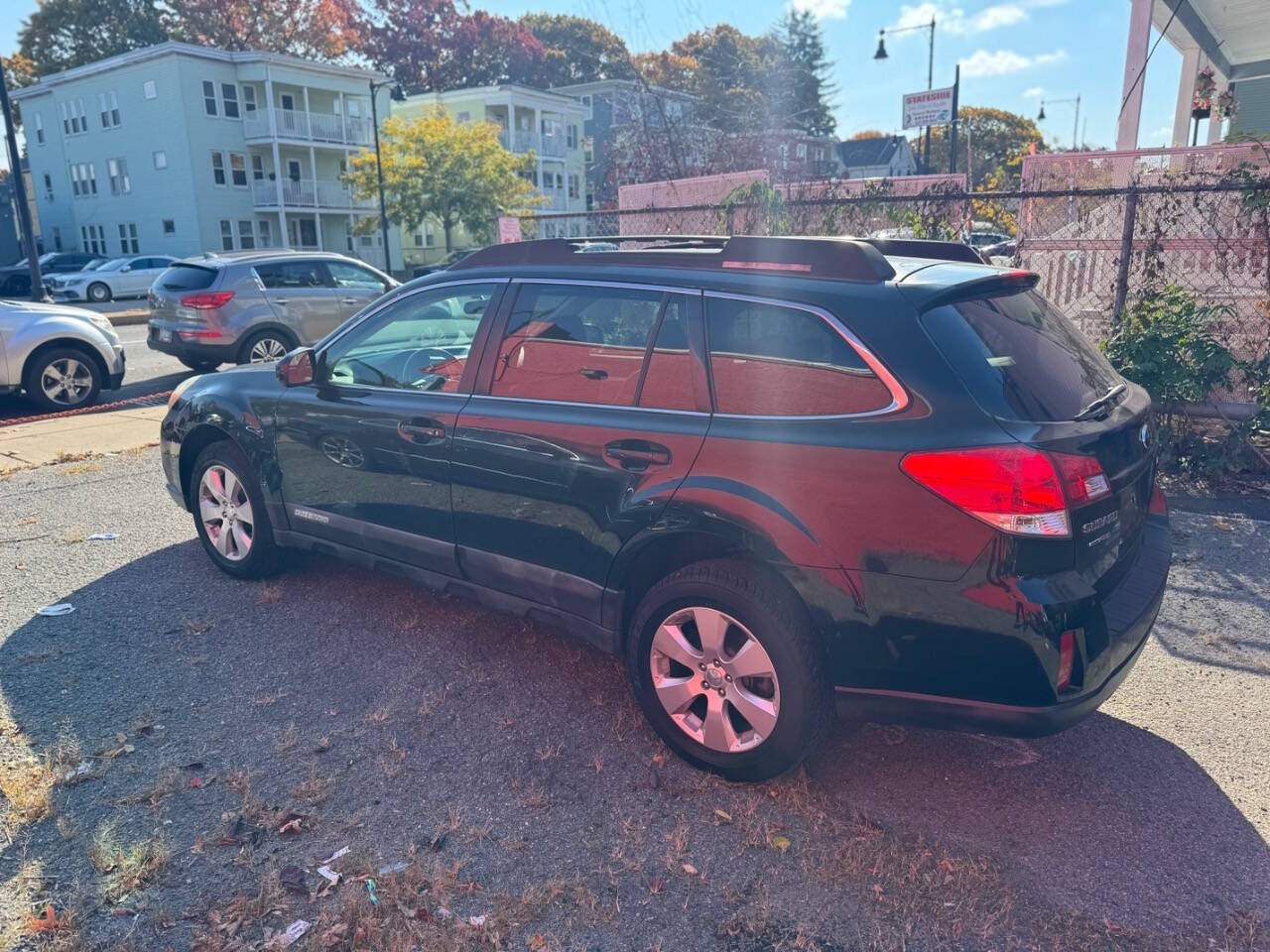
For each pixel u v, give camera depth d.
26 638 4.44
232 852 2.92
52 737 3.58
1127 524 3.09
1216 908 2.66
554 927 2.61
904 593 2.83
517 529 3.73
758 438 3.08
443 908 2.68
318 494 4.53
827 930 2.59
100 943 2.55
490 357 3.89
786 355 3.12
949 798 3.20
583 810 3.13
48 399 10.31
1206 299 7.45
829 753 3.48
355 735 3.59
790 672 3.02
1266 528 5.79
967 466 2.71
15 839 2.99
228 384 4.98
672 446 3.25
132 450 8.34
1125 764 3.40
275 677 4.05
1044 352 3.17
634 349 3.47
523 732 3.61
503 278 3.95
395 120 38.91
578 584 3.59
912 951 2.51
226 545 5.11
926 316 2.96
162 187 39.12
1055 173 9.41
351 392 4.36
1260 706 3.77
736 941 2.55
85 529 6.10
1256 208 7.11
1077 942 2.53
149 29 59.31
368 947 2.53
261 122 39.19
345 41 67.62
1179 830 3.02
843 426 2.95
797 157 25.19
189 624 4.57
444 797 3.20
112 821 3.06
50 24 59.03
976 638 2.76
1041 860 2.87
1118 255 8.17
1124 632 2.89
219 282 11.64
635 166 21.69
